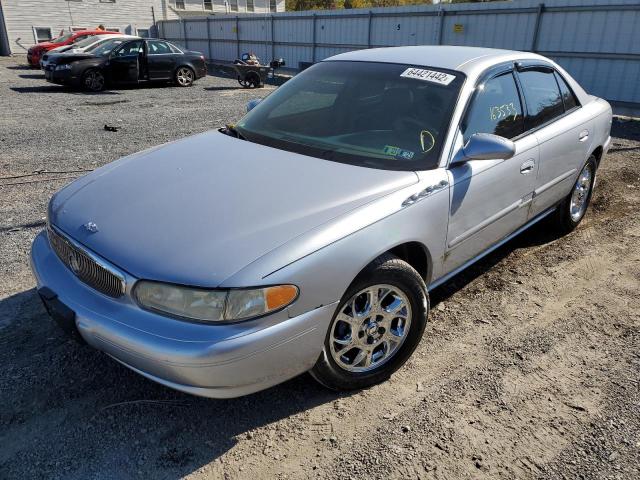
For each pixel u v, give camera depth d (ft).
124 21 106.63
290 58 72.28
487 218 10.98
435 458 7.64
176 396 8.80
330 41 64.64
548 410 8.64
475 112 10.60
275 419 8.37
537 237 15.72
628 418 8.49
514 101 11.91
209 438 7.96
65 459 7.50
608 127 16.02
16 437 7.86
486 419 8.41
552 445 7.93
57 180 20.54
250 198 8.36
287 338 7.31
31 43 97.40
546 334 10.79
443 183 9.46
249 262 7.08
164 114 37.17
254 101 13.37
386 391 9.05
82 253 7.94
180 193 8.68
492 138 9.60
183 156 10.30
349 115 10.93
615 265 13.93
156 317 7.14
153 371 7.16
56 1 98.22
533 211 13.01
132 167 10.06
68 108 38.99
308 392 9.00
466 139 10.21
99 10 103.14
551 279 13.14
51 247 9.16
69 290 8.08
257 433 8.07
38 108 38.65
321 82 12.17
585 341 10.58
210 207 8.18
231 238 7.47
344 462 7.56
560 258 14.30
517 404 8.77
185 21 96.53
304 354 7.66
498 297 12.25
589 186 16.17
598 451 7.82
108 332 7.32
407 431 8.14
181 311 6.99
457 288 12.67
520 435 8.11
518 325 11.11
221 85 58.75
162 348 6.86
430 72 11.07
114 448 7.72
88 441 7.83
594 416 8.53
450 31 50.26
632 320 11.37
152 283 7.11
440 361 9.88
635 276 13.35
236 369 6.97
